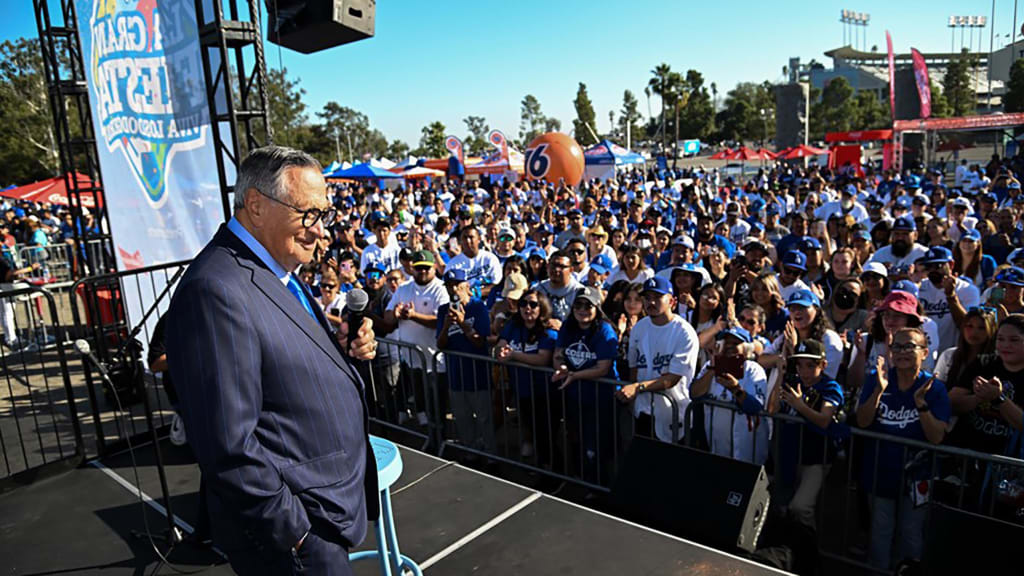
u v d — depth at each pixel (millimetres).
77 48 6215
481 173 33438
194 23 4727
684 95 70688
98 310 6004
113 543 3266
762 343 4762
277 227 1672
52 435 5395
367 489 1909
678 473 3418
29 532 3391
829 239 8648
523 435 5285
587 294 4648
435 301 5914
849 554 3936
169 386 2611
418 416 5648
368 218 11812
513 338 5145
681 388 4500
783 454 4051
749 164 65438
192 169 5227
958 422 3859
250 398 1481
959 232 8914
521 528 3127
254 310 1541
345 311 6090
